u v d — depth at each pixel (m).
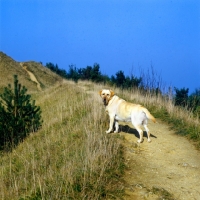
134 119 3.54
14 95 4.71
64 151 3.14
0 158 3.98
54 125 4.73
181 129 4.19
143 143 3.59
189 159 3.21
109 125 4.04
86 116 4.48
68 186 2.29
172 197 2.38
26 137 4.52
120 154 3.05
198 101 5.84
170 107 5.20
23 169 3.15
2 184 2.71
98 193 2.25
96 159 2.70
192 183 2.67
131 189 2.42
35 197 2.21
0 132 4.38
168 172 2.86
